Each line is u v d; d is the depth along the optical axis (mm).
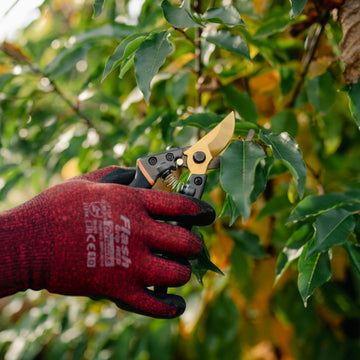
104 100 1325
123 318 1535
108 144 1338
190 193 711
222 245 1208
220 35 916
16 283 633
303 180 669
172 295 706
